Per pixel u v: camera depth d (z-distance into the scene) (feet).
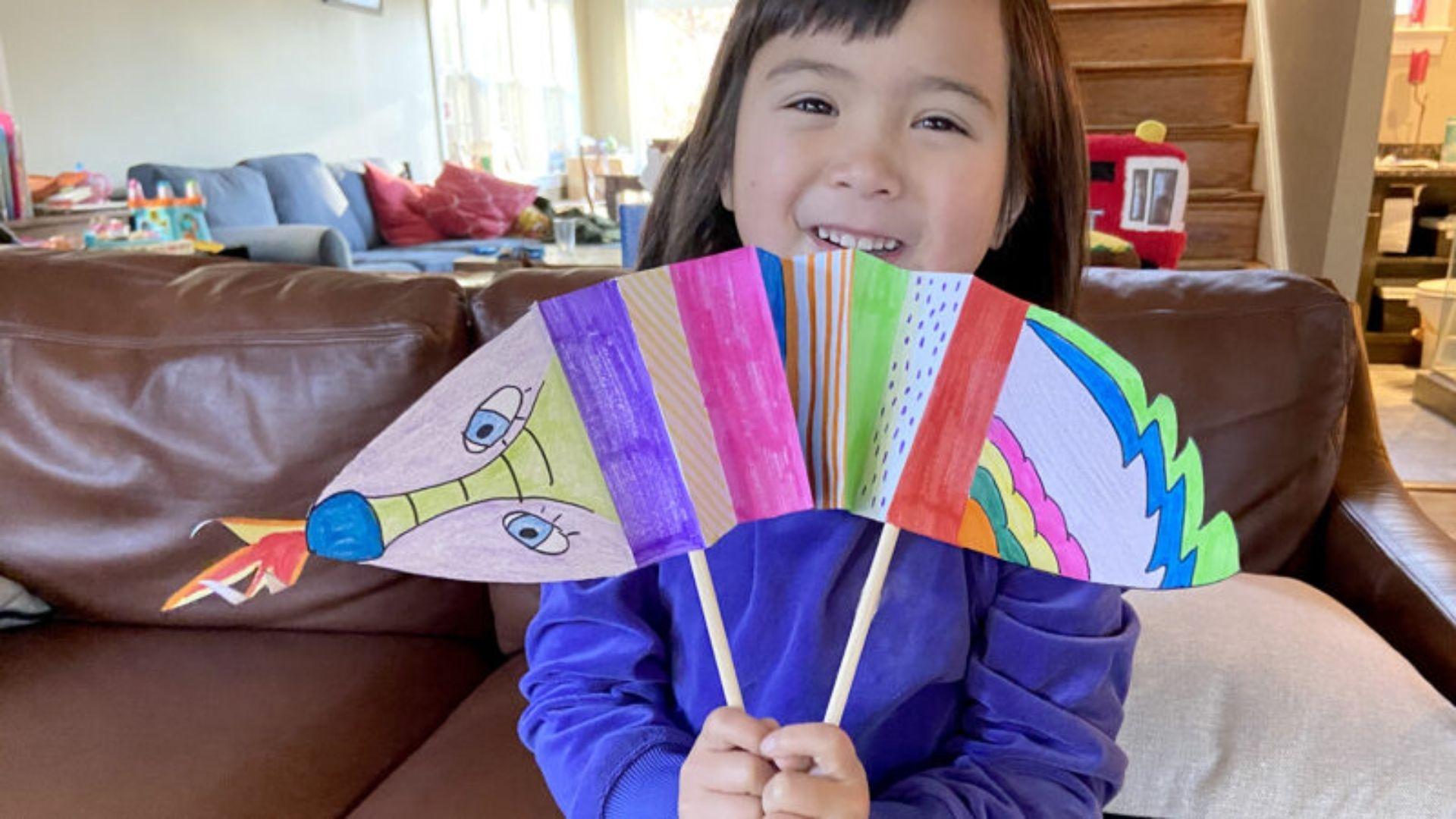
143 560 4.05
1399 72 13.92
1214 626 3.54
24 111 10.33
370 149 16.87
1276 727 3.15
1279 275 4.30
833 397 1.84
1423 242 13.61
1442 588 3.52
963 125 2.07
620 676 2.34
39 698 3.54
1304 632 3.49
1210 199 10.39
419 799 3.12
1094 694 2.22
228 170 12.06
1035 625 2.26
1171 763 3.14
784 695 2.18
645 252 2.85
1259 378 4.08
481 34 20.16
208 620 4.11
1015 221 2.48
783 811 1.71
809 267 1.78
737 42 2.34
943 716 2.30
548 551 1.64
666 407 1.71
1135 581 1.67
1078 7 11.03
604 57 24.17
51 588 4.13
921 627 2.21
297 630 4.13
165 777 3.14
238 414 3.93
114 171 11.55
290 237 10.77
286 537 1.91
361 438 3.89
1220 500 4.11
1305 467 4.15
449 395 1.62
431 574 1.60
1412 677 3.29
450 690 3.91
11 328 4.12
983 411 1.73
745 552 2.34
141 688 3.63
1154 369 4.06
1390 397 11.61
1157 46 11.07
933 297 1.75
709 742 1.84
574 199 20.25
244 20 13.62
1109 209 7.96
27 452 4.08
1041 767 2.16
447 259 13.34
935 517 1.75
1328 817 3.02
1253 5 10.61
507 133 21.13
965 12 2.05
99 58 11.24
